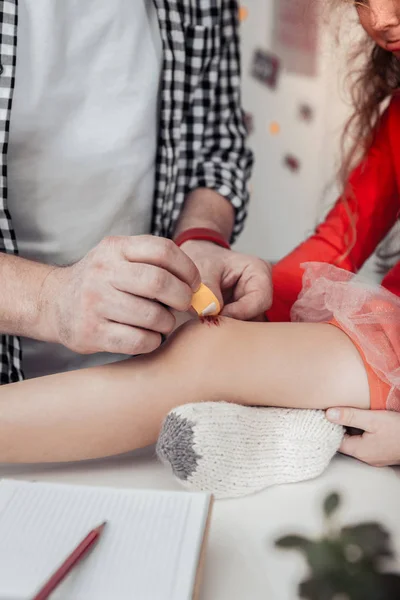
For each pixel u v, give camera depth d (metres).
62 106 0.98
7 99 0.90
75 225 1.03
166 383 0.77
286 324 0.82
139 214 1.09
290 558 0.64
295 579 0.62
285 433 0.75
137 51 1.03
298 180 1.98
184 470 0.71
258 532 0.67
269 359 0.78
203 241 1.00
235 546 0.65
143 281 0.71
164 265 0.73
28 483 0.65
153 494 0.62
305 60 1.88
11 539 0.59
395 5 0.84
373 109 1.13
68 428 0.76
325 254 1.15
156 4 1.03
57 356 1.04
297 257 1.14
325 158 1.92
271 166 1.99
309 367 0.78
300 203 2.00
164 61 1.04
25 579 0.56
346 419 0.77
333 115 1.88
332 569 0.62
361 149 1.16
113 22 1.00
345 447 0.78
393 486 0.74
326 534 0.66
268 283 0.92
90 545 0.57
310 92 1.90
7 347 0.99
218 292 0.88
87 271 0.74
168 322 0.74
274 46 1.89
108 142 1.02
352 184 1.18
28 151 0.98
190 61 1.11
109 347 0.74
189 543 0.58
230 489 0.72
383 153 1.16
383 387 0.77
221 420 0.73
